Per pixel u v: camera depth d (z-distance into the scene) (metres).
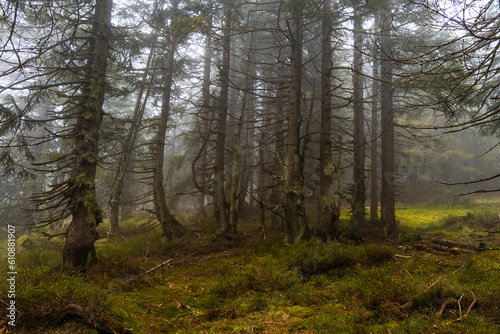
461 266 7.54
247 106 20.89
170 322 5.27
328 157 11.60
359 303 5.51
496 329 4.21
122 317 5.04
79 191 8.56
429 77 7.77
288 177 11.30
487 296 5.14
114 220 15.77
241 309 5.61
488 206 21.58
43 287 5.18
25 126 9.95
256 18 17.91
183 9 14.53
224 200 12.95
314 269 7.26
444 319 4.77
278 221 14.30
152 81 16.58
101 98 9.39
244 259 9.21
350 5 11.46
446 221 16.27
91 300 4.97
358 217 14.43
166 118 14.48
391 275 6.71
